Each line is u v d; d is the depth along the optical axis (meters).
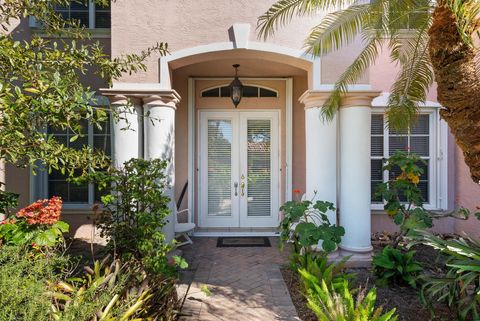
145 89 5.63
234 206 8.38
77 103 2.74
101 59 3.47
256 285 4.91
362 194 5.72
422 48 5.24
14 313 2.19
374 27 4.98
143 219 4.07
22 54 2.74
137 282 3.45
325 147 5.80
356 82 5.72
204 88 8.28
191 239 7.52
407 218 5.38
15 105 2.49
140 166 4.38
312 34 5.07
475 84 3.53
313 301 3.36
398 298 4.31
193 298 4.45
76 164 3.14
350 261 5.57
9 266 2.47
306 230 4.51
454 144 7.57
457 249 3.61
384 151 7.68
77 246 6.57
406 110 5.71
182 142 8.19
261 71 7.86
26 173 7.01
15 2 3.27
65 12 7.33
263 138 8.39
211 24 5.79
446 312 3.92
